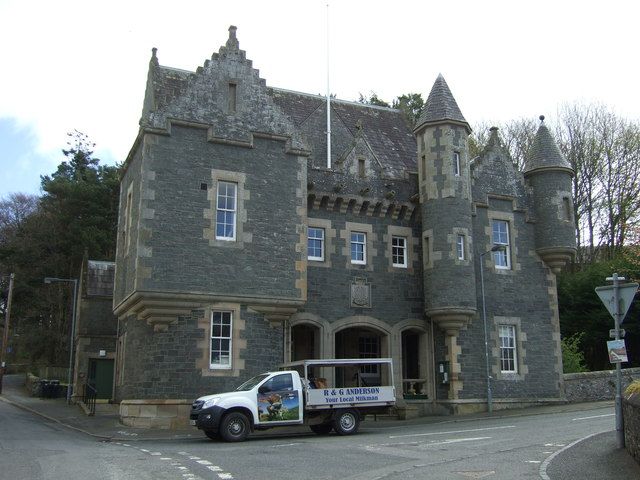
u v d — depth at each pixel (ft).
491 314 90.27
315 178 83.97
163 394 67.36
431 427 67.00
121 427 67.62
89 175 175.94
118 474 35.37
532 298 93.86
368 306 84.69
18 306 172.55
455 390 84.69
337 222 85.20
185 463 39.86
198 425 55.11
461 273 85.10
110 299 112.27
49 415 86.89
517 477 34.32
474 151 153.28
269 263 74.08
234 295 71.41
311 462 40.47
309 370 63.57
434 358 87.40
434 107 89.92
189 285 69.56
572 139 146.92
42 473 36.06
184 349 68.85
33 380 139.64
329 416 60.64
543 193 96.63
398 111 110.93
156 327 68.33
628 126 143.64
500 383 88.38
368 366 83.97
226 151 74.43
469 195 88.74
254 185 75.15
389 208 88.63
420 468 37.68
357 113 105.70
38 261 169.99
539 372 91.56
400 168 97.86
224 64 76.59
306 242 76.89
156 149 71.05
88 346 109.50
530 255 95.35
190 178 72.02
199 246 70.90
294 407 58.23
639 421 37.32
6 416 86.79
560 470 36.40
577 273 126.93
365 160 88.53
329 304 82.38
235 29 78.28
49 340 166.81
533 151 99.30
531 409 85.56
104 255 168.76
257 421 56.34
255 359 71.87
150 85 81.15
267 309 73.31
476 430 60.54
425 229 88.38
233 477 34.47
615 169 141.49
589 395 95.09
